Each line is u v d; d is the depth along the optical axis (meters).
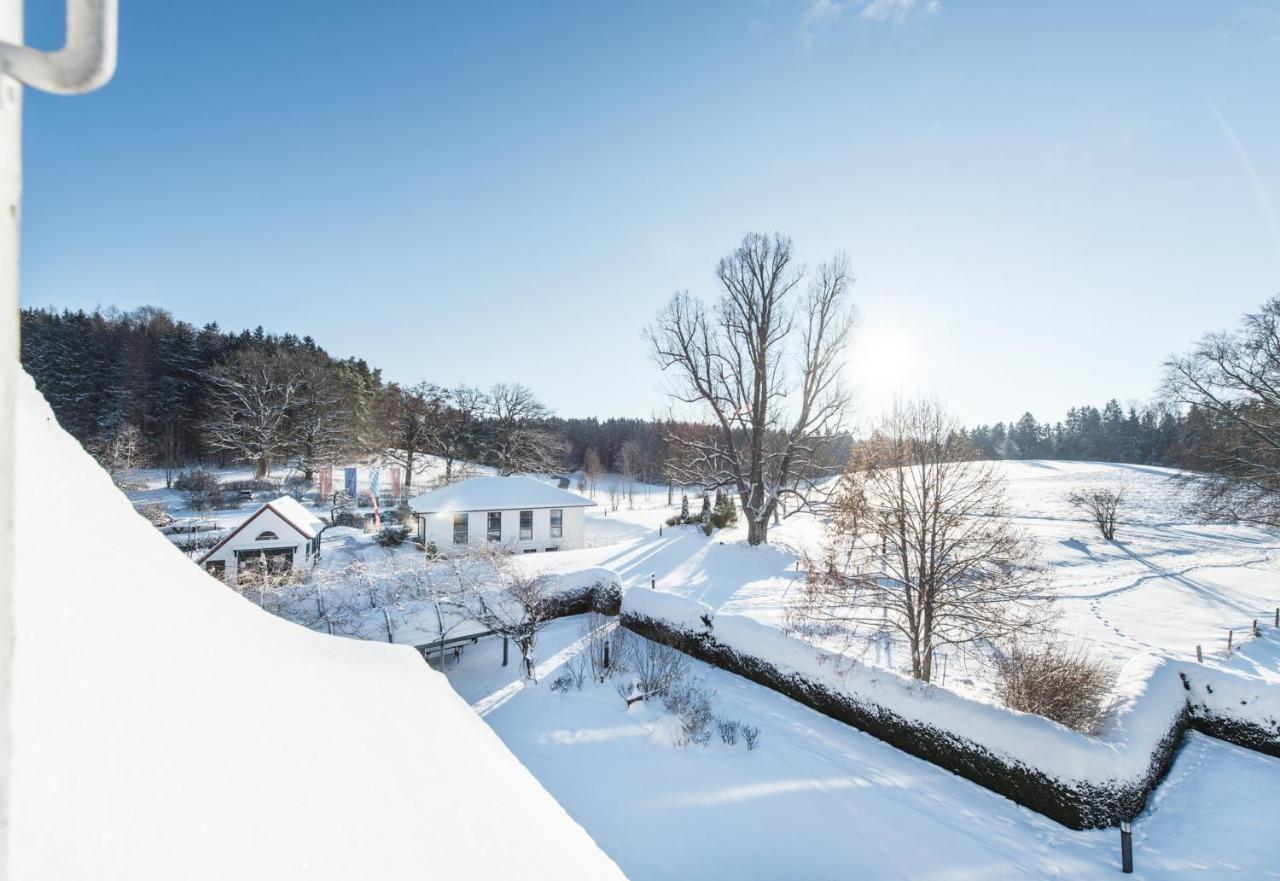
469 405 53.94
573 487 65.44
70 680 1.11
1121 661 14.40
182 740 1.25
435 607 14.65
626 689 12.55
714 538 30.19
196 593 1.70
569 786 9.30
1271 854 7.85
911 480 12.34
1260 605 20.05
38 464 1.31
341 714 1.91
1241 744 10.69
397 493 43.56
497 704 12.35
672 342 29.61
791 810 8.75
